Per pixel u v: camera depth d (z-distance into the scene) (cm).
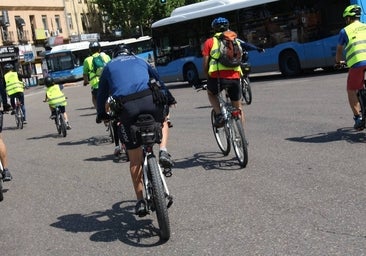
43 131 1645
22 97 1839
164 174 554
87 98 3003
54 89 1427
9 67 1823
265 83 2197
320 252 457
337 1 2069
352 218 527
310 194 619
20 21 5788
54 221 638
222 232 530
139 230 566
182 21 2684
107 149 1120
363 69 854
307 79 2061
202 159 881
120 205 675
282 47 2277
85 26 7125
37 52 6041
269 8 2300
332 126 1015
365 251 449
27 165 1046
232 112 786
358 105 878
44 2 6250
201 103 1809
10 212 704
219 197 650
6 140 1534
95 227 596
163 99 541
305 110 1266
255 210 585
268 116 1263
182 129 1251
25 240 580
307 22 2172
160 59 2834
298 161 784
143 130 516
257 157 841
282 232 511
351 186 631
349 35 861
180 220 579
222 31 814
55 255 524
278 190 649
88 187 792
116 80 543
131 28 6962
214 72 802
